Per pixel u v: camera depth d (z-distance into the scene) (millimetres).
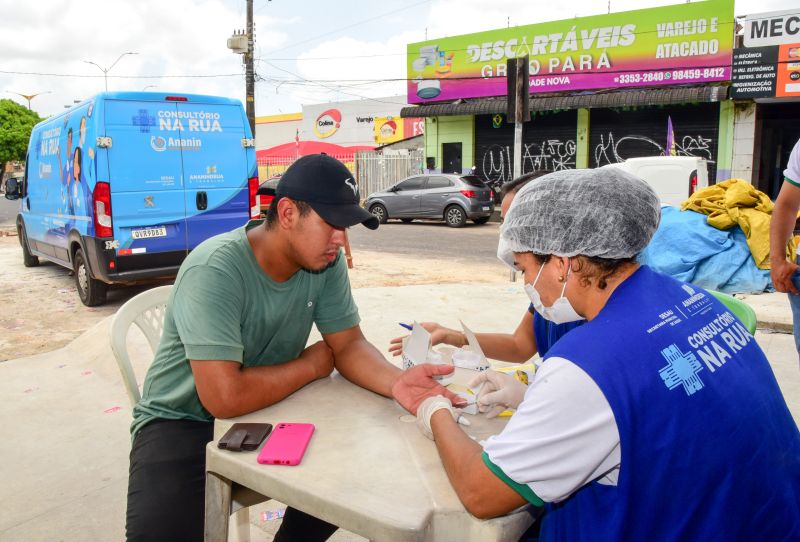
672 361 1170
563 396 1138
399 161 22297
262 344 1983
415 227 15977
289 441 1505
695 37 15648
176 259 6797
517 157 8766
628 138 17406
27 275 9320
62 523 2758
